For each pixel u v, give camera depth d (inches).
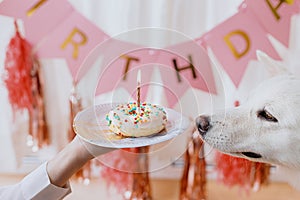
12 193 31.1
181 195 70.7
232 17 60.7
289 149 42.4
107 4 62.4
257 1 59.4
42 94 68.5
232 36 61.5
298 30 61.1
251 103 44.4
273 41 61.5
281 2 59.2
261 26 60.5
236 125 43.4
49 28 63.4
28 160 76.1
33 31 63.4
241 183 68.2
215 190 73.9
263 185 69.2
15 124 71.6
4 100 69.5
